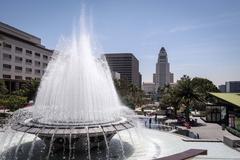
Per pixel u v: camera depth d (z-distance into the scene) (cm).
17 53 9475
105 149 2050
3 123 3781
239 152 2142
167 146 2295
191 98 5072
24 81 9825
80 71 2245
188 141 2555
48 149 1962
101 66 2525
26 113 2550
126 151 2048
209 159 1909
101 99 2341
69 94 2188
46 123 1942
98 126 1894
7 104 5594
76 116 2117
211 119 5212
